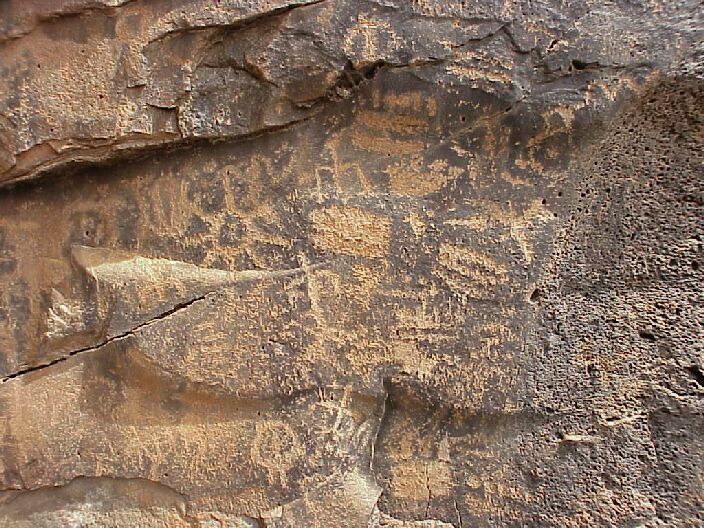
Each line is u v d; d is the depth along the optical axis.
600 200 1.36
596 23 1.26
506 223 1.36
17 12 1.26
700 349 1.33
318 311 1.38
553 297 1.37
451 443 1.41
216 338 1.39
